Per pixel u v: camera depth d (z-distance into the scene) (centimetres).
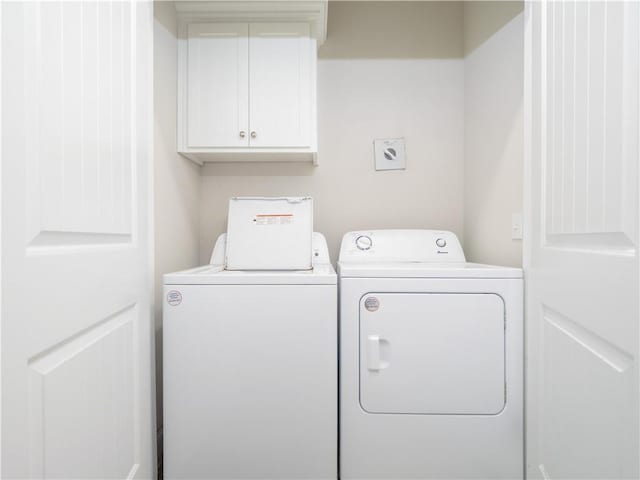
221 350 112
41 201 63
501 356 115
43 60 63
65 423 70
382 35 194
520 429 114
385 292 116
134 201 103
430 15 193
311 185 196
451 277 115
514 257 134
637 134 67
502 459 114
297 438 112
